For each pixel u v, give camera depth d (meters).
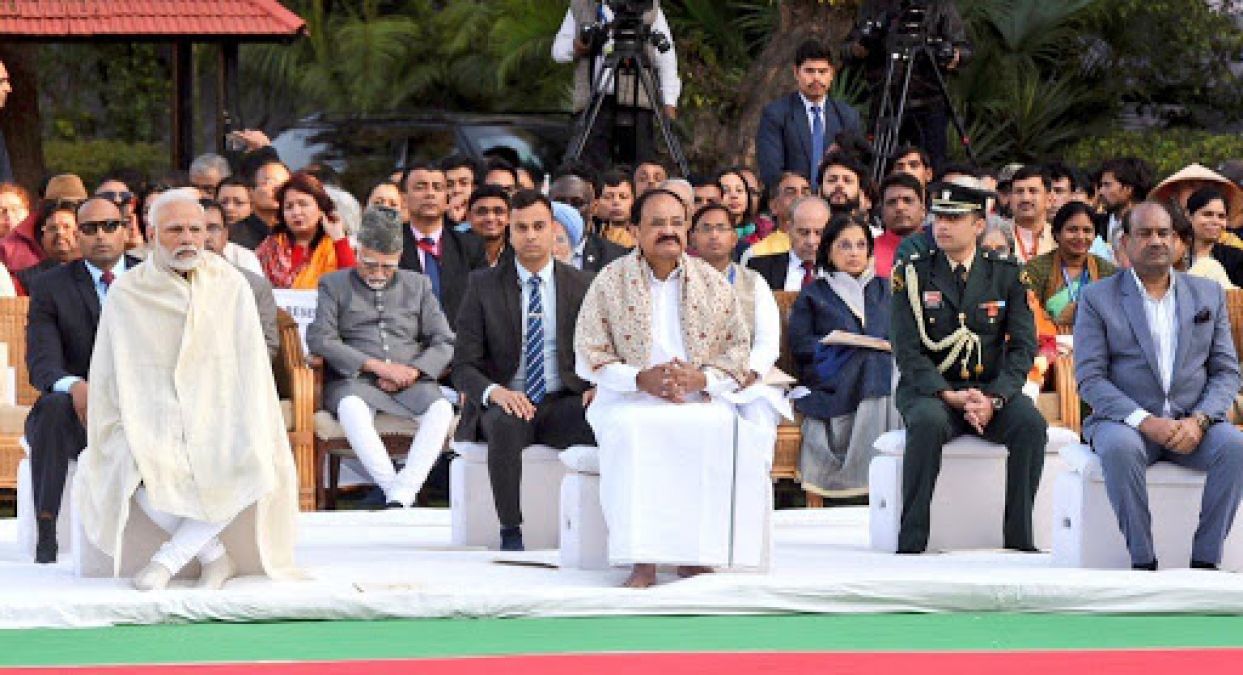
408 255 19.55
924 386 15.84
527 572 14.13
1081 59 32.47
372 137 28.00
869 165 21.84
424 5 37.94
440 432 17.86
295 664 11.06
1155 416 14.73
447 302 19.36
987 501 16.11
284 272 19.53
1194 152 30.94
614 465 13.48
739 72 30.03
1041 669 10.96
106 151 39.09
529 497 15.76
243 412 13.62
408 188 19.70
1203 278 15.16
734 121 29.14
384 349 18.20
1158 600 12.83
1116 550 14.62
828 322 18.16
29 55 32.53
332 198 21.08
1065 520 14.80
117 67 40.88
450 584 13.23
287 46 37.34
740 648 11.59
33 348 15.38
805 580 12.83
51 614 12.30
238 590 12.97
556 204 18.70
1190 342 14.94
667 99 22.94
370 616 12.52
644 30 22.50
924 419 15.59
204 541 13.38
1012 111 31.02
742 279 14.70
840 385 17.92
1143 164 21.91
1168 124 33.22
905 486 15.65
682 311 14.12
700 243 17.31
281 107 38.28
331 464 18.77
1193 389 14.91
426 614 12.53
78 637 11.95
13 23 24.80
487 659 11.17
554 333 15.91
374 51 36.81
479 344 15.91
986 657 11.30
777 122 22.89
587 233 19.38
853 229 18.23
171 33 24.94
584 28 22.86
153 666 11.03
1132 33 32.56
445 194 19.81
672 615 12.66
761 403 16.02
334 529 17.05
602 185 21.27
